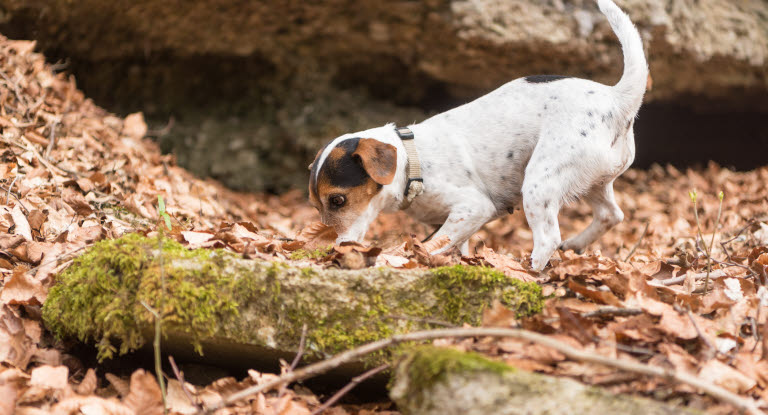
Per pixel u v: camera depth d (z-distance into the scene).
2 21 6.36
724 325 2.45
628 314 2.36
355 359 2.15
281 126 8.66
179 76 8.52
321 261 2.78
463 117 3.96
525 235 6.45
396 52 8.38
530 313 2.46
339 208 3.67
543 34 7.56
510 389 1.82
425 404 1.87
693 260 3.55
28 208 3.68
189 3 6.98
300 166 8.51
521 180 3.87
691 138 10.02
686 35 7.96
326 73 8.93
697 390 2.04
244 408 2.36
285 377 2.05
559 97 3.69
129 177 5.16
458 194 3.83
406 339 2.00
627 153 3.73
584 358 1.86
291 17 7.57
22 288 2.72
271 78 8.88
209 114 8.73
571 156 3.52
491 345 2.18
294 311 2.40
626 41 3.64
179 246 2.52
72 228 3.59
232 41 7.93
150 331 2.36
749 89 8.91
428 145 3.86
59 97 5.88
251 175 8.39
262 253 2.83
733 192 7.75
